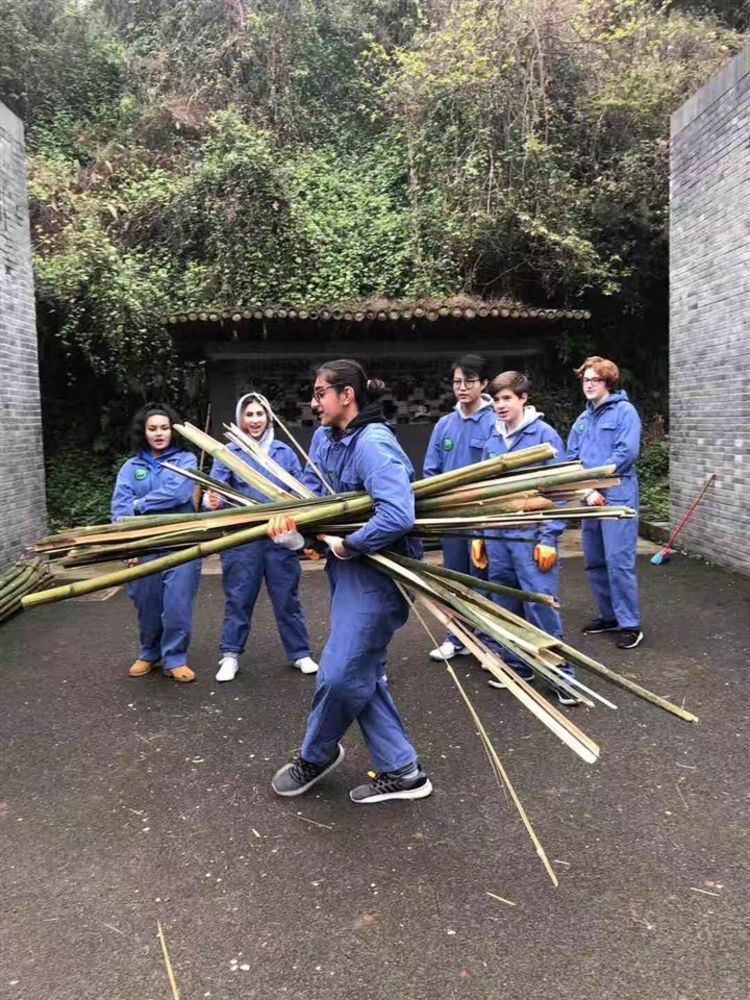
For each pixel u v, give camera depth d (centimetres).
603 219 1048
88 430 1039
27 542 678
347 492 259
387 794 275
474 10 1067
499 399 376
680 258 708
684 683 385
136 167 1220
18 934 210
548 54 1056
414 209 1084
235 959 198
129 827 263
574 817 263
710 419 660
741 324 605
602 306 1116
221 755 317
